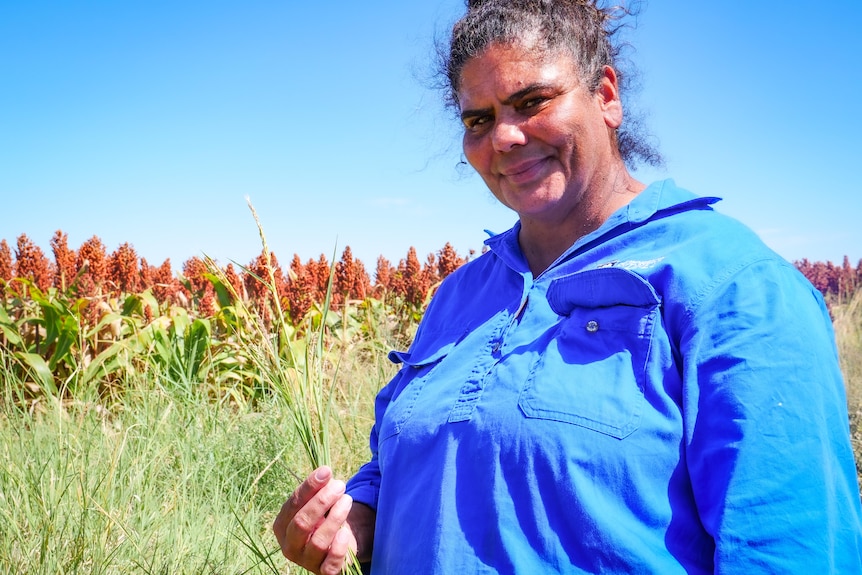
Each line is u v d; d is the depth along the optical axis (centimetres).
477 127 165
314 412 171
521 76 152
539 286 157
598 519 123
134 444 428
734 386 117
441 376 162
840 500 116
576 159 156
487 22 158
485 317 168
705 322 124
